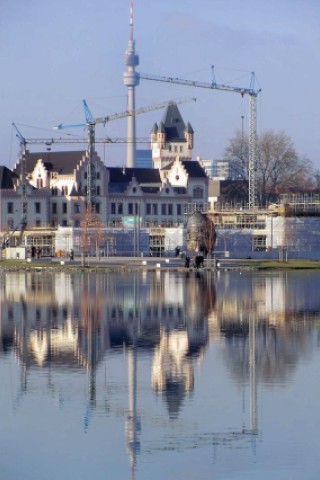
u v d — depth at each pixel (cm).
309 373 15775
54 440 12281
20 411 13500
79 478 11125
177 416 13212
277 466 11400
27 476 11175
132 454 11762
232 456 11681
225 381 15212
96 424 12912
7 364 16650
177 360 17012
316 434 12406
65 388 14775
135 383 15100
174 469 11350
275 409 13475
